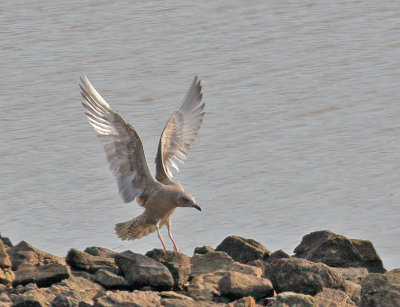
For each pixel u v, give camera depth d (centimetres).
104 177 2416
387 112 2942
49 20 4219
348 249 1488
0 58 3650
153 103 3058
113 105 3045
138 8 4425
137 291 1175
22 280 1238
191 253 1897
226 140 2698
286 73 3412
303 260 1314
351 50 3719
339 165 2486
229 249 1505
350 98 3097
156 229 1382
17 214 2169
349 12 4331
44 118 2939
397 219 2102
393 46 3744
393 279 1235
